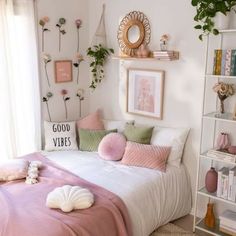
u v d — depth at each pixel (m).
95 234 1.94
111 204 2.15
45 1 3.30
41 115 3.49
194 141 2.97
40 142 3.45
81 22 3.70
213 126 2.80
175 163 2.96
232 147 2.51
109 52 3.60
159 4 3.02
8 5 2.94
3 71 2.98
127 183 2.52
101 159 3.12
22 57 3.15
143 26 3.18
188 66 2.90
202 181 2.96
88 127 3.54
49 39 3.42
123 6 3.34
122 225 2.10
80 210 2.04
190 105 2.95
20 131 3.23
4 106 3.04
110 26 3.53
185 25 2.86
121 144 3.12
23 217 1.92
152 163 2.84
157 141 3.08
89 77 3.93
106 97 3.77
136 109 3.43
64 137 3.43
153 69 3.19
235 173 2.49
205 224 2.79
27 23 3.12
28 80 3.22
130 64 3.41
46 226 1.83
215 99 2.75
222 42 2.62
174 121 3.11
